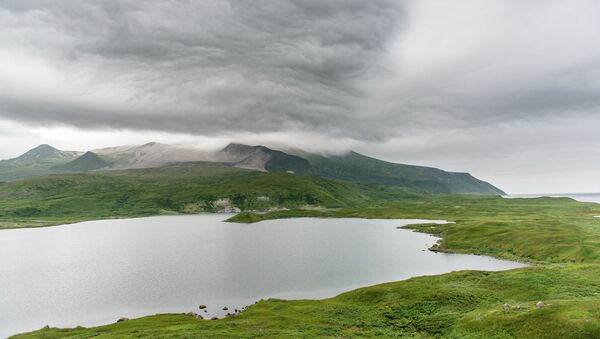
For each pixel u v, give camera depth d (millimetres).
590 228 158000
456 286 79688
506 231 166000
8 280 122250
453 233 193375
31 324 82125
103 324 80000
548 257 124000
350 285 105938
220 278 117562
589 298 61219
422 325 60656
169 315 79500
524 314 53188
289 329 61031
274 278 116000
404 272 120500
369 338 54750
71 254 170125
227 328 62156
